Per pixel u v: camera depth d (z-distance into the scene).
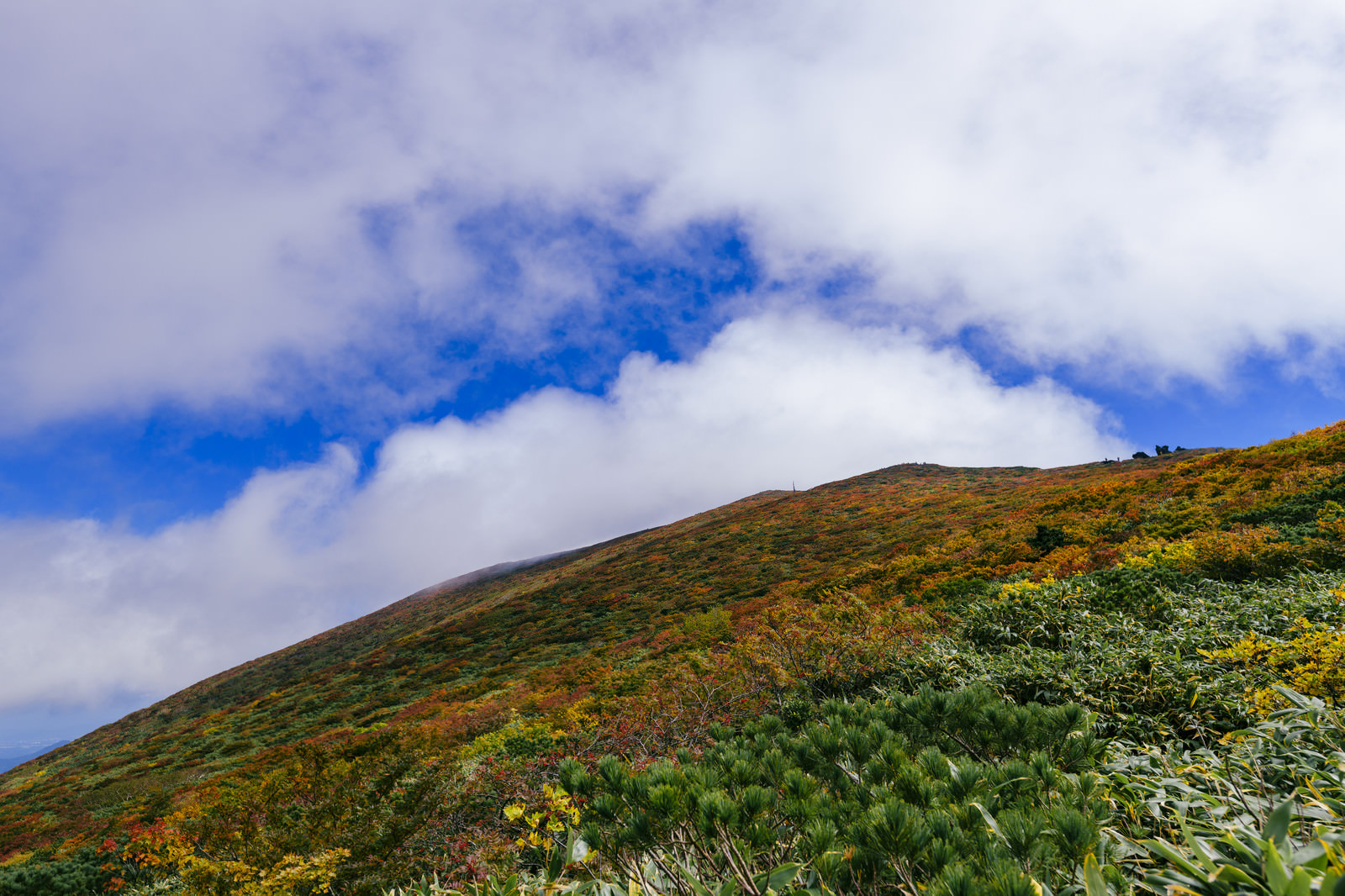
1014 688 5.13
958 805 1.91
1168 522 14.21
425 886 3.58
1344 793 2.13
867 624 7.22
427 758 9.48
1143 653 4.84
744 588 34.62
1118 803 2.41
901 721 2.92
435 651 41.38
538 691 21.05
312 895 4.71
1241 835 1.66
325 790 5.64
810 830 1.81
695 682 7.27
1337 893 1.08
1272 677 3.98
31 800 25.23
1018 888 1.30
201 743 31.28
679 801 1.88
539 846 3.90
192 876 5.12
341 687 38.00
